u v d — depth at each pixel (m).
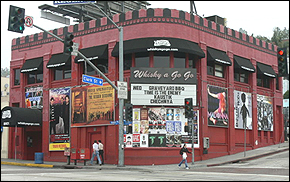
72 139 33.19
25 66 36.78
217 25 34.00
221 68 34.44
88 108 32.34
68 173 21.38
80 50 33.34
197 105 30.89
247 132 36.53
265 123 38.81
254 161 29.62
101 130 31.62
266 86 40.41
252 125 36.88
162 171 24.03
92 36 32.94
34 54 37.00
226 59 33.41
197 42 31.61
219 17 38.12
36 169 26.50
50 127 34.81
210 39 32.94
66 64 33.75
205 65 31.92
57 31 35.50
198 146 30.61
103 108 31.39
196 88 30.39
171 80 29.72
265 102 39.22
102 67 32.62
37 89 36.44
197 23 31.92
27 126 36.62
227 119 33.75
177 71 29.84
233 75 35.06
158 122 29.66
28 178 17.28
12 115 33.88
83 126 32.50
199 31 31.97
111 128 30.86
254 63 37.75
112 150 30.59
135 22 30.55
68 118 33.72
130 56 31.19
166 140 29.55
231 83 34.56
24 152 37.25
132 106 27.09
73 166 29.09
